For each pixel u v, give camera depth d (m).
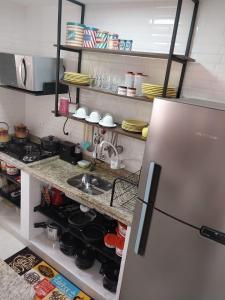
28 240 2.33
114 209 1.69
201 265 1.31
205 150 1.16
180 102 1.21
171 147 1.27
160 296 1.54
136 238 1.52
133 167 2.20
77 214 2.24
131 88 1.76
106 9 2.05
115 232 2.06
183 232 1.32
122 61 2.05
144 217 1.44
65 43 2.13
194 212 1.26
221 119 1.09
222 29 1.61
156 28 1.84
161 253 1.45
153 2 1.81
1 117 2.79
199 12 1.66
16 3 2.52
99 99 2.27
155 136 1.33
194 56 1.73
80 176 2.18
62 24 2.34
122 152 2.22
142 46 1.94
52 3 2.33
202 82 1.74
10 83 2.37
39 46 2.60
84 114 2.13
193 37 1.71
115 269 1.96
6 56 2.28
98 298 1.89
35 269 2.13
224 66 1.64
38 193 2.26
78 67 2.30
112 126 1.97
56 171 2.19
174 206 1.33
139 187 1.46
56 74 2.15
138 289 1.63
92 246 1.93
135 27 1.94
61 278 2.08
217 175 1.15
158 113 1.29
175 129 1.24
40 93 2.24
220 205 1.17
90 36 1.90
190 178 1.24
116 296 1.80
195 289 1.37
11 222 2.55
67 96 2.48
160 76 1.90
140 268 1.58
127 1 1.90
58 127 2.67
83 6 2.14
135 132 1.84
